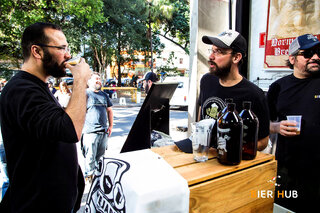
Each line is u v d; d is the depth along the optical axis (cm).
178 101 1075
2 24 982
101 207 92
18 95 102
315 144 153
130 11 1780
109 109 344
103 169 96
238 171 95
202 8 274
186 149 116
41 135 100
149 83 300
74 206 136
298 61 162
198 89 292
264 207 104
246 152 102
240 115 104
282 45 211
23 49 118
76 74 113
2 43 1098
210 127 103
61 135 101
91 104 306
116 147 492
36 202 109
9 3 904
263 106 136
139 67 2398
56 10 1203
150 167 88
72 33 1520
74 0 1078
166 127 180
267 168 103
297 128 153
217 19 285
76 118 105
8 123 105
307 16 190
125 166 87
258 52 235
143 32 1895
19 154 108
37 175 109
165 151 116
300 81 165
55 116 101
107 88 1584
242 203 95
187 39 2086
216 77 165
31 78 113
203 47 283
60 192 115
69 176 121
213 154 112
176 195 75
